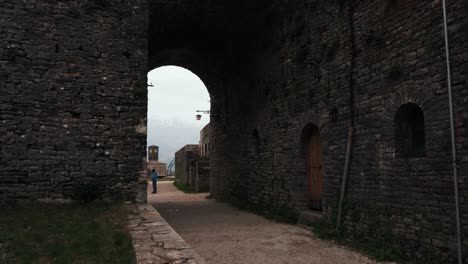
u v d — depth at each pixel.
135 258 4.64
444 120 5.97
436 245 6.02
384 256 6.73
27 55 8.84
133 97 9.71
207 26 14.53
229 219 11.70
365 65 7.94
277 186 11.87
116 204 8.84
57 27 9.20
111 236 5.83
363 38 8.04
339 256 6.98
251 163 14.10
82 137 9.12
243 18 13.33
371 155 7.65
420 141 6.98
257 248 7.66
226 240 8.45
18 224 6.54
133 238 5.62
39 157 8.70
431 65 6.25
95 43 9.52
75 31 9.36
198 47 16.48
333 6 9.13
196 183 24.19
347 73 8.52
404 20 6.89
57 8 9.23
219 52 16.11
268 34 12.82
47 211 7.78
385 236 7.09
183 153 30.70
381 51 7.46
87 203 8.85
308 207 10.64
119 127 9.48
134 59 9.85
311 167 10.56
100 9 9.67
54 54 9.09
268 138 12.66
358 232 7.84
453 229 5.73
